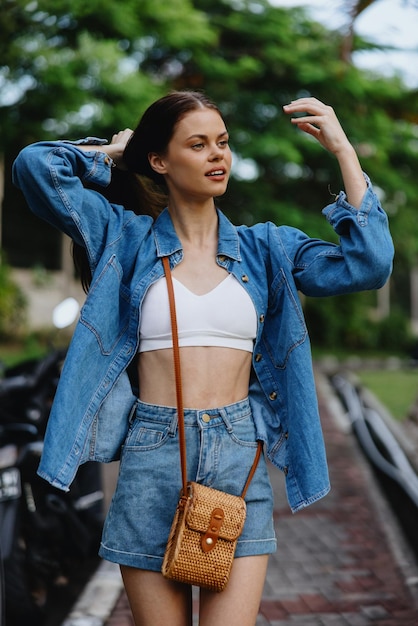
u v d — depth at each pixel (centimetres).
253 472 250
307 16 1786
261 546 247
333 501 648
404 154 1994
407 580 467
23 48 970
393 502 619
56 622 403
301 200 2011
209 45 1622
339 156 256
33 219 2045
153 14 1340
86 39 1170
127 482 248
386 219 253
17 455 391
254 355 261
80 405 248
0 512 376
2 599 343
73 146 262
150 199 290
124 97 1237
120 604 424
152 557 244
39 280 1962
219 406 250
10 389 400
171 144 255
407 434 771
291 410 257
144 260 256
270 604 431
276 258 261
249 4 1772
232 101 1733
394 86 1658
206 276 255
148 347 253
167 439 246
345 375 1514
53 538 415
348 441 904
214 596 241
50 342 445
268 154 1697
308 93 1772
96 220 257
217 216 266
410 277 3016
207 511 235
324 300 2514
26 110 1191
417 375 1677
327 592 450
